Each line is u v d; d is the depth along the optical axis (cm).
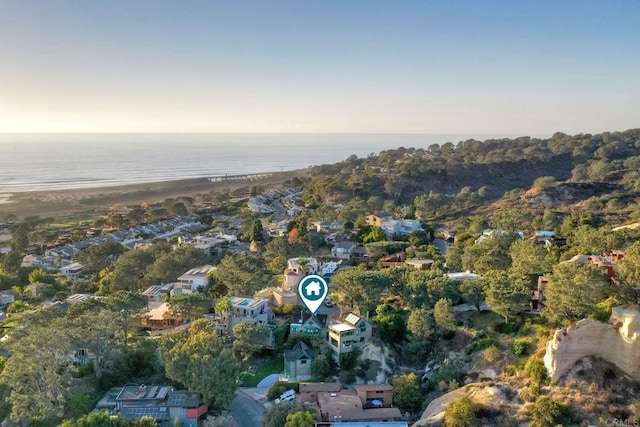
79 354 7575
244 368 7888
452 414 5603
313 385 6919
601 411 5281
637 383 5478
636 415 5159
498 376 6412
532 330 6925
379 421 6159
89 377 7281
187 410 6275
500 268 9712
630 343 5562
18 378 6506
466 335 7550
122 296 8619
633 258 6519
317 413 6259
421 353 7844
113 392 6875
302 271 11400
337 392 6794
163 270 12219
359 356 7750
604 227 10912
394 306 9012
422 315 7869
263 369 7975
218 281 11125
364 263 12425
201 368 6519
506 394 5859
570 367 5794
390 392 6794
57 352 6831
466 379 6706
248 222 19512
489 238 11712
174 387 7106
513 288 7306
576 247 10412
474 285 7950
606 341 5762
